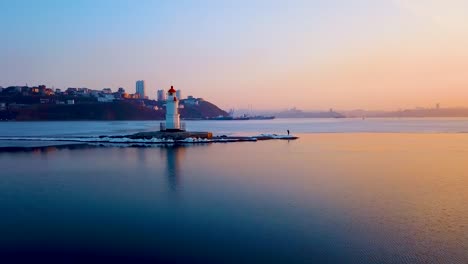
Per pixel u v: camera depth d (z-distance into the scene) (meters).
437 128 120.19
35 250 14.63
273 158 41.06
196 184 26.44
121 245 15.05
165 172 31.66
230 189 24.73
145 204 21.00
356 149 51.16
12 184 26.81
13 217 18.67
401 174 30.31
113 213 19.27
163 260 13.73
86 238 15.80
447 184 26.16
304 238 15.64
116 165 35.97
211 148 52.56
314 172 31.39
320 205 20.61
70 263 13.54
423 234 15.99
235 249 14.58
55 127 151.88
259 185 25.98
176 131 67.94
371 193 23.45
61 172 32.00
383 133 91.00
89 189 24.95
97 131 112.31
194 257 13.95
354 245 14.89
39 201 21.77
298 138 73.00
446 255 13.93
